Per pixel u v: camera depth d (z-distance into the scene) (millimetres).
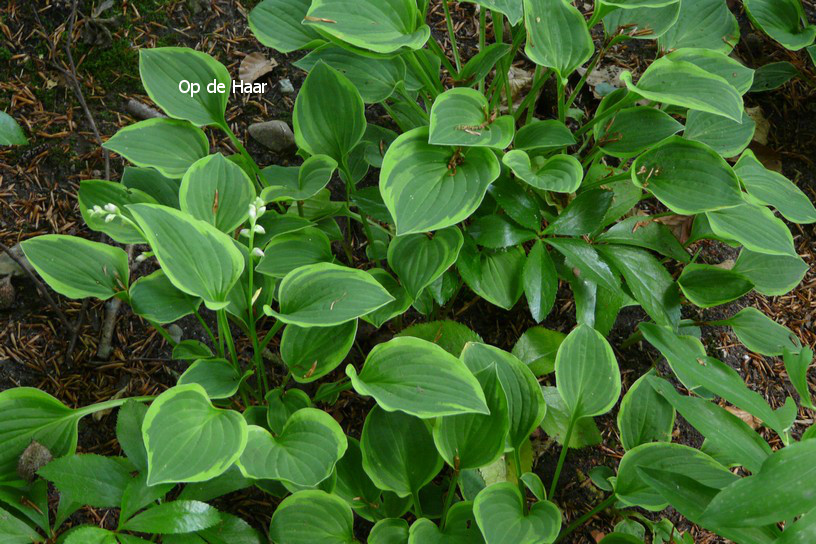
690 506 795
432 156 910
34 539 829
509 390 885
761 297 1058
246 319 906
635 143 961
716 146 999
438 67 1021
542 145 938
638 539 872
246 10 1129
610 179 966
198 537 838
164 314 893
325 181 917
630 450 880
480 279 945
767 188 972
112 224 924
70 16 1075
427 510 898
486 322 1021
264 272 916
